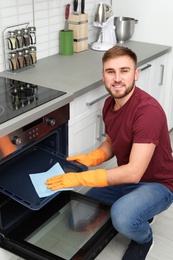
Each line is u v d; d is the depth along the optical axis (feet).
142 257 6.12
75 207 6.06
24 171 5.72
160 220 7.37
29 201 4.98
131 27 9.27
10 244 5.32
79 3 8.61
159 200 5.78
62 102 5.73
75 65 7.52
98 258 6.33
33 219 5.82
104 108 6.04
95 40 9.61
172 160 6.13
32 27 7.11
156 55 8.62
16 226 5.60
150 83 9.10
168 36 9.35
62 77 6.73
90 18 9.16
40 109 5.30
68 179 5.24
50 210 6.02
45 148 6.33
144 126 5.18
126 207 5.55
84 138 7.00
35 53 7.34
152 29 9.48
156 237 6.88
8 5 6.75
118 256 6.39
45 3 7.61
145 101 5.39
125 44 9.46
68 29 8.36
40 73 6.96
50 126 5.75
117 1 9.66
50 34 8.03
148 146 5.18
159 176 5.99
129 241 6.73
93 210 5.96
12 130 4.84
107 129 6.01
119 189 6.57
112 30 8.94
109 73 5.35
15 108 5.29
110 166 8.33
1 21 6.70
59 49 8.41
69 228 5.68
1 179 5.53
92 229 5.62
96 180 5.27
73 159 6.01
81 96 6.45
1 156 4.90
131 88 5.38
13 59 6.89
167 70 9.80
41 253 5.01
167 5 9.01
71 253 5.25
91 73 6.99
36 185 5.32
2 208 5.88
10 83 6.38
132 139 5.54
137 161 5.18
